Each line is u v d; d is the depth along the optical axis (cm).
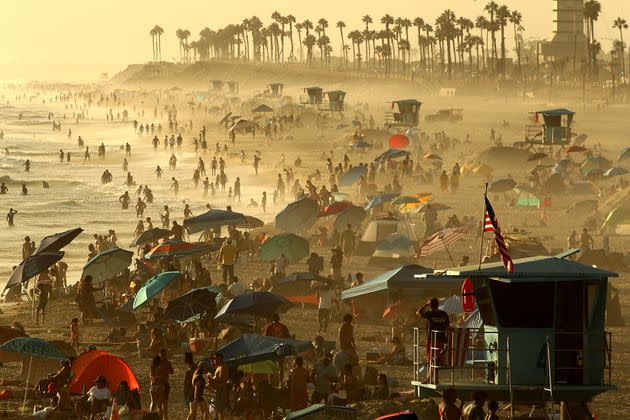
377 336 7512
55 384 5641
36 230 16975
